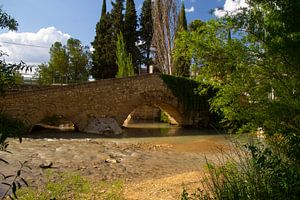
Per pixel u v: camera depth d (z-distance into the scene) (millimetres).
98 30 47594
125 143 21594
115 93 28891
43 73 41875
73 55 53344
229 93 4918
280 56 3996
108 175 12773
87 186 7516
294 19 3607
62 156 15742
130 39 48750
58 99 25953
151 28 56031
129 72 39094
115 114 28828
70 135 25203
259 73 4539
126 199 8148
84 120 27234
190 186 8969
